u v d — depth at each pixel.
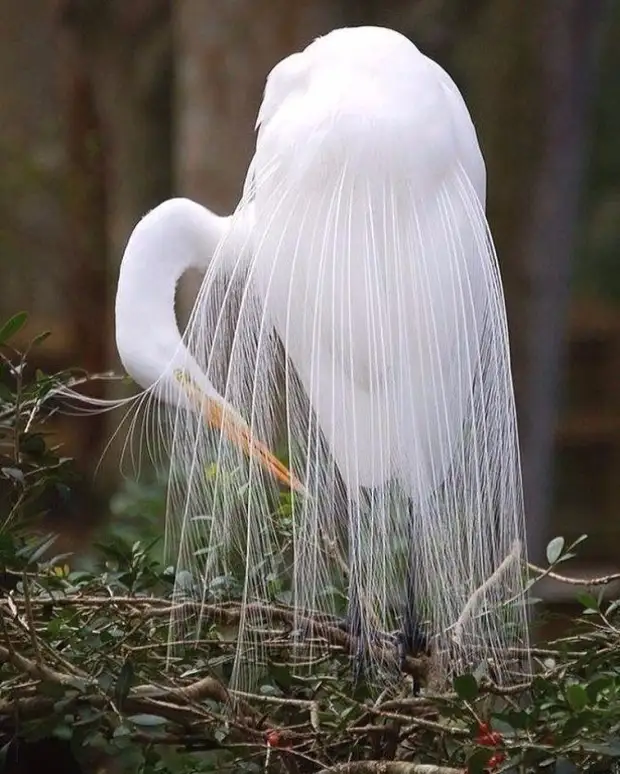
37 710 4.37
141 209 15.03
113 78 14.99
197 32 10.51
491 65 12.28
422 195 4.84
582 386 17.83
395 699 4.50
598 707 4.21
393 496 4.75
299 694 4.87
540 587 9.88
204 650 4.88
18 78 17.28
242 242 5.20
